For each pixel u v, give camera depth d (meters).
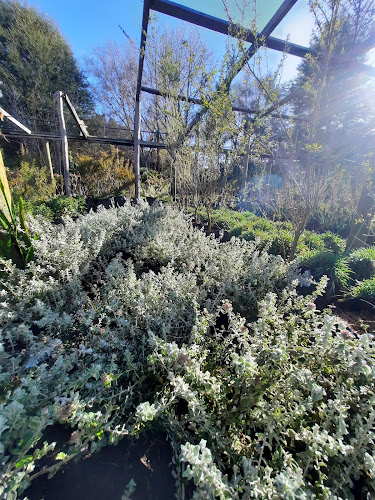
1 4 13.41
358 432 0.85
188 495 0.86
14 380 1.07
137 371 1.26
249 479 0.73
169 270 2.00
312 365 1.21
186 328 1.56
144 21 3.46
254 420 1.02
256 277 2.14
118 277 1.98
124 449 1.02
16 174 7.86
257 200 6.31
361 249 3.05
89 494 0.86
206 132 3.98
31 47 13.59
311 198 2.51
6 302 1.65
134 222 3.42
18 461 0.71
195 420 0.94
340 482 0.82
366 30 2.34
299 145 3.00
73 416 0.83
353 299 2.20
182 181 4.92
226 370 1.19
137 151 6.41
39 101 13.65
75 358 1.21
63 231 2.46
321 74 2.24
